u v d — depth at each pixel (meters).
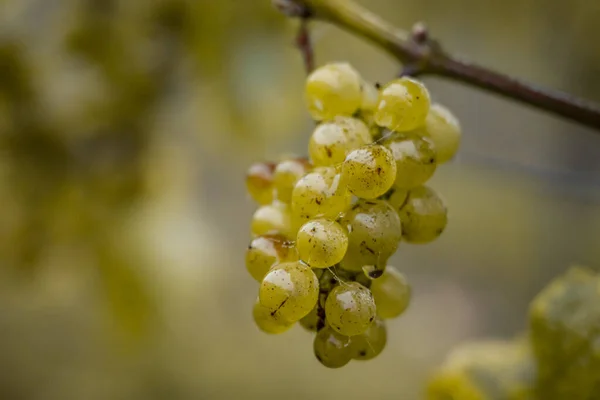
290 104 1.03
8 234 0.92
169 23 0.95
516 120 1.60
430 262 1.86
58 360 1.20
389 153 0.48
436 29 1.45
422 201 0.51
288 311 0.48
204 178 1.56
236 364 1.29
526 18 1.45
